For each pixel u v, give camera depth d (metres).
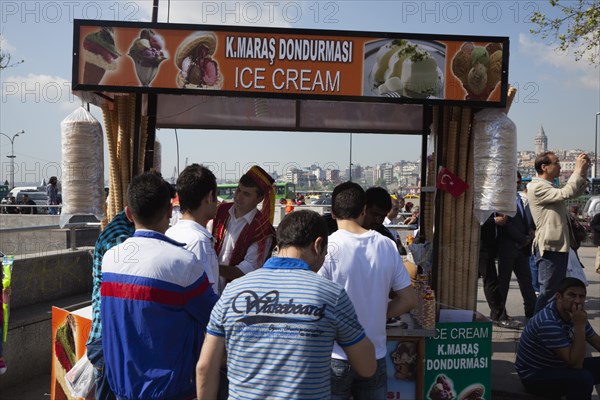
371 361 2.05
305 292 1.96
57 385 3.80
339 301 1.99
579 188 5.23
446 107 4.00
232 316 1.97
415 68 3.54
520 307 7.64
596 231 6.44
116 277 2.33
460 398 3.56
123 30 3.43
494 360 5.14
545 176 5.59
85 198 3.65
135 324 2.28
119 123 4.01
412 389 3.52
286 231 2.16
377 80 3.53
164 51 3.45
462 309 3.98
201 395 2.02
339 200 2.90
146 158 4.07
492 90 3.57
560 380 3.96
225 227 3.68
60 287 5.51
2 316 3.81
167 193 2.54
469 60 3.56
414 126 5.15
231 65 3.48
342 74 3.51
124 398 2.29
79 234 8.76
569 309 3.97
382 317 2.77
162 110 4.76
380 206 3.85
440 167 3.98
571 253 5.74
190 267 2.36
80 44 3.42
